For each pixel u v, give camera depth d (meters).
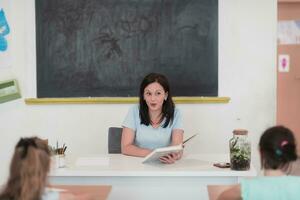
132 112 3.21
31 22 4.03
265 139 1.81
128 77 4.04
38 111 4.11
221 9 3.97
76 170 2.62
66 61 4.04
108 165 2.76
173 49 4.00
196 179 2.63
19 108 4.10
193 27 3.98
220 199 1.84
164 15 3.98
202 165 2.75
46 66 4.05
